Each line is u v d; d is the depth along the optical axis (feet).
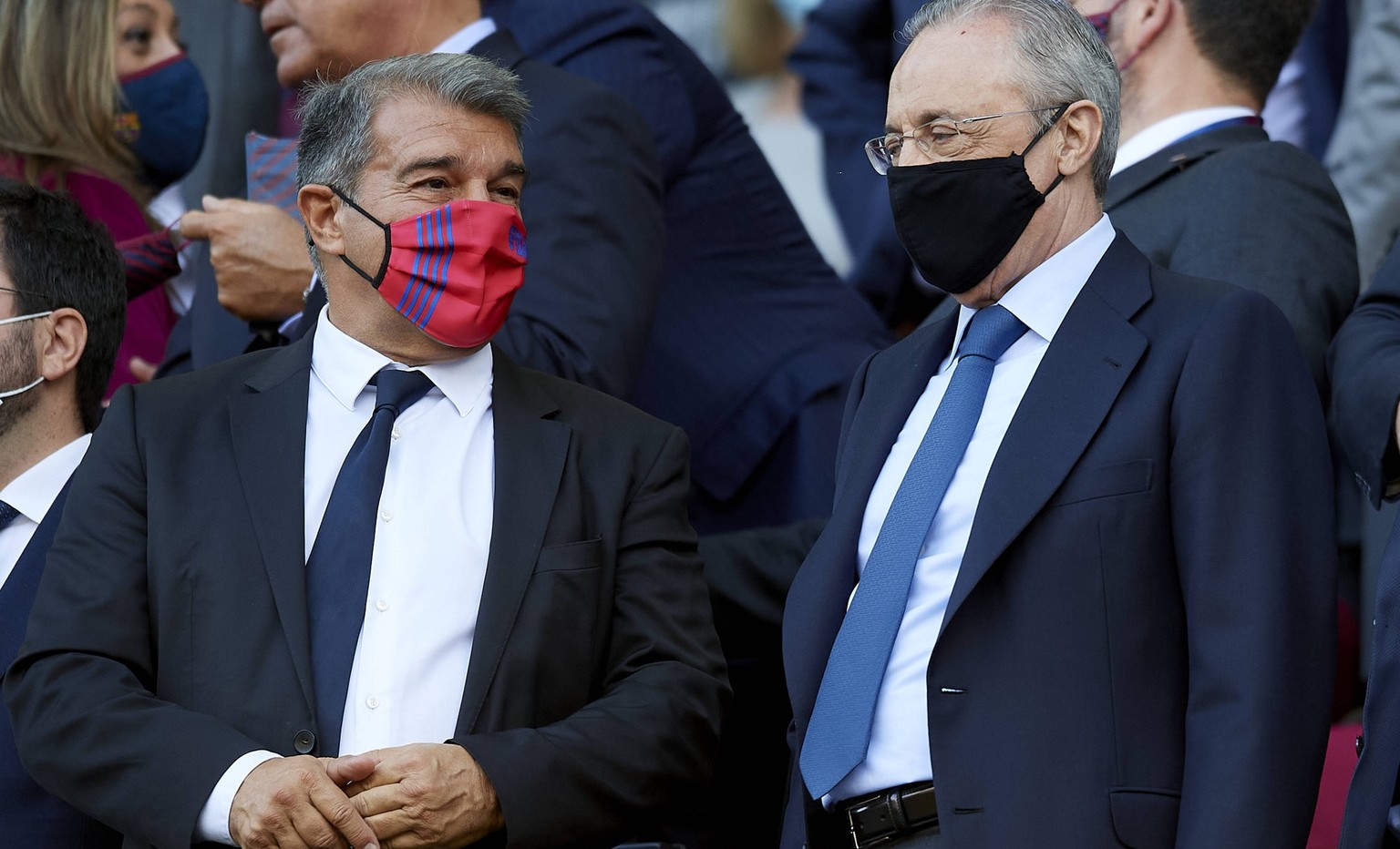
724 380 56.08
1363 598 55.01
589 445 40.14
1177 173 46.78
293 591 37.04
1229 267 44.37
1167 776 32.86
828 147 71.82
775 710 51.47
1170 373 34.27
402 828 34.78
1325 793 44.11
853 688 35.37
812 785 35.17
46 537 42.70
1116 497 33.63
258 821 34.35
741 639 51.55
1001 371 36.60
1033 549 33.88
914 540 35.70
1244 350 34.14
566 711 37.91
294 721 36.14
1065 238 36.78
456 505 38.52
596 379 46.03
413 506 38.34
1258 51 48.83
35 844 39.73
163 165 65.72
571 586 38.17
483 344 40.29
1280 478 33.32
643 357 50.29
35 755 36.55
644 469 40.32
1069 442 34.19
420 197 39.40
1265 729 31.53
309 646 36.78
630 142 49.93
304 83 51.26
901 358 39.47
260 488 38.14
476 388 40.09
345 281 39.86
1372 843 32.68
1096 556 33.53
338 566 37.63
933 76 36.63
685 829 51.01
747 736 51.49
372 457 38.55
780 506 55.26
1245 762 31.32
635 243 48.73
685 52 58.29
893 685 35.24
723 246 57.77
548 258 47.06
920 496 36.04
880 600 35.70
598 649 38.75
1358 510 57.16
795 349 57.00
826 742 35.37
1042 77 36.29
